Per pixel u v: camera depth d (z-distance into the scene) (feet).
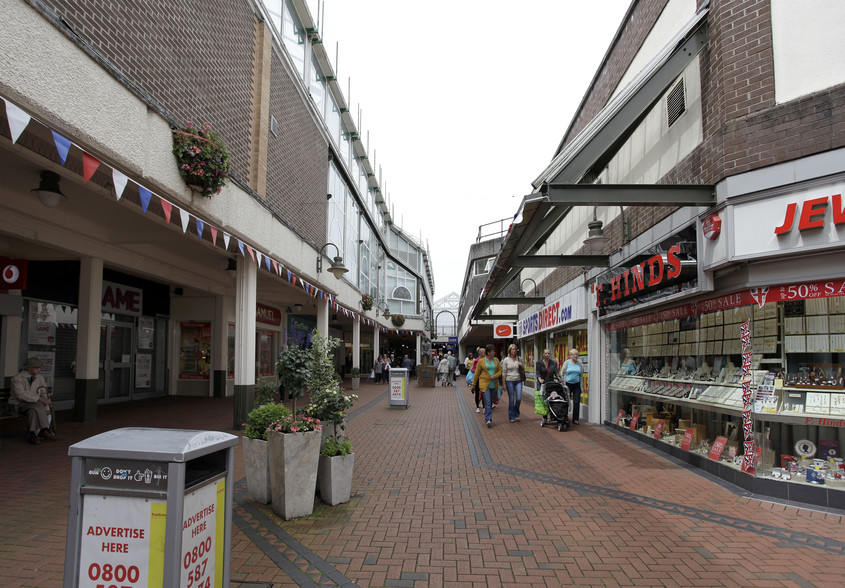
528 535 14.46
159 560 7.50
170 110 23.45
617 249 30.91
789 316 18.29
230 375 57.93
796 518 15.80
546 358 36.78
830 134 16.67
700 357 23.24
